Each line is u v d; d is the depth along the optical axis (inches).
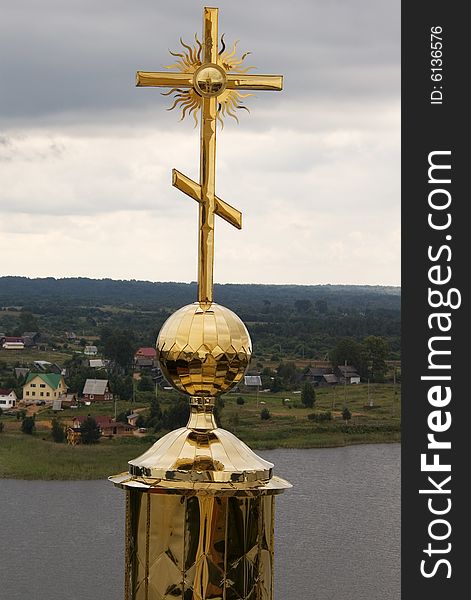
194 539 226.2
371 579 2165.4
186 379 235.0
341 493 2952.8
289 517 2650.1
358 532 2506.2
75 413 4333.2
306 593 2079.2
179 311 240.4
